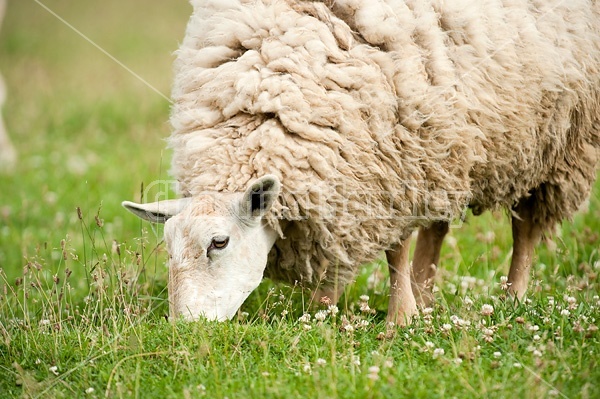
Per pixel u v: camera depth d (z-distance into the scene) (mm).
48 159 26641
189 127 12055
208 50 12125
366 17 11969
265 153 11461
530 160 13875
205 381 9820
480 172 13297
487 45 12617
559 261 15664
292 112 11453
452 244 16438
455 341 10828
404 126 12148
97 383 10078
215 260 11289
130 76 38656
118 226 19625
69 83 38219
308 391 9344
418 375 9648
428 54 12266
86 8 60219
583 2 13984
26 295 13312
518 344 10617
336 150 11656
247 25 12023
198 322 10844
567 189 14906
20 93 36656
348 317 12711
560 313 11297
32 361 10883
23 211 19891
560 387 9281
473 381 9531
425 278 14930
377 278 15195
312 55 11742
